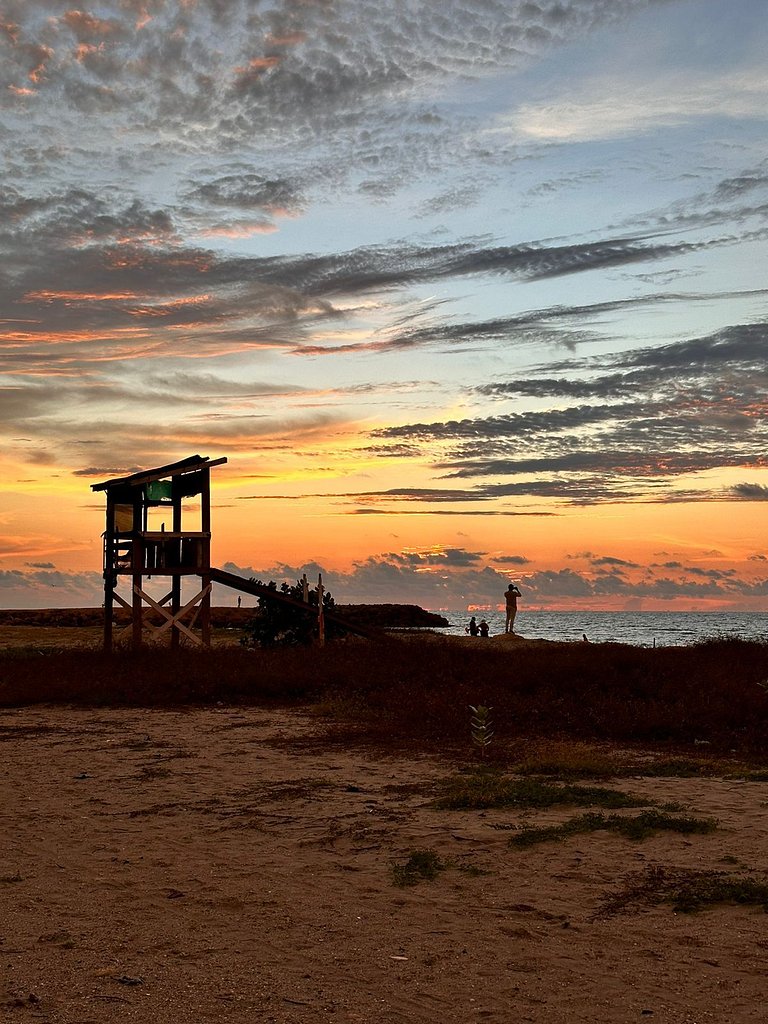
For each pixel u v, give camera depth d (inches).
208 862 305.6
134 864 304.0
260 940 233.3
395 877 284.0
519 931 235.9
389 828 344.2
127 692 762.8
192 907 259.9
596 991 199.2
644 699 662.5
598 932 234.1
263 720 642.2
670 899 256.1
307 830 345.4
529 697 680.4
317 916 251.1
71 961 220.2
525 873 285.4
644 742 534.9
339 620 1195.3
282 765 475.8
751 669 768.9
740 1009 188.7
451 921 245.3
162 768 471.8
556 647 1066.1
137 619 1110.4
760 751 493.7
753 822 337.1
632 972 208.8
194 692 759.7
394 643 1086.4
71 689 775.1
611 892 264.7
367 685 770.8
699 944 223.8
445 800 381.4
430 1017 188.4
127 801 398.3
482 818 355.9
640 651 956.6
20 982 207.5
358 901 263.6
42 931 241.8
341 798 397.4
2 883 284.8
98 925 245.9
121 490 1139.3
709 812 354.3
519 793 388.8
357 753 506.0
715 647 964.0
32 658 1054.4
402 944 229.1
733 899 253.3
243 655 960.9
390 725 595.2
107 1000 197.2
